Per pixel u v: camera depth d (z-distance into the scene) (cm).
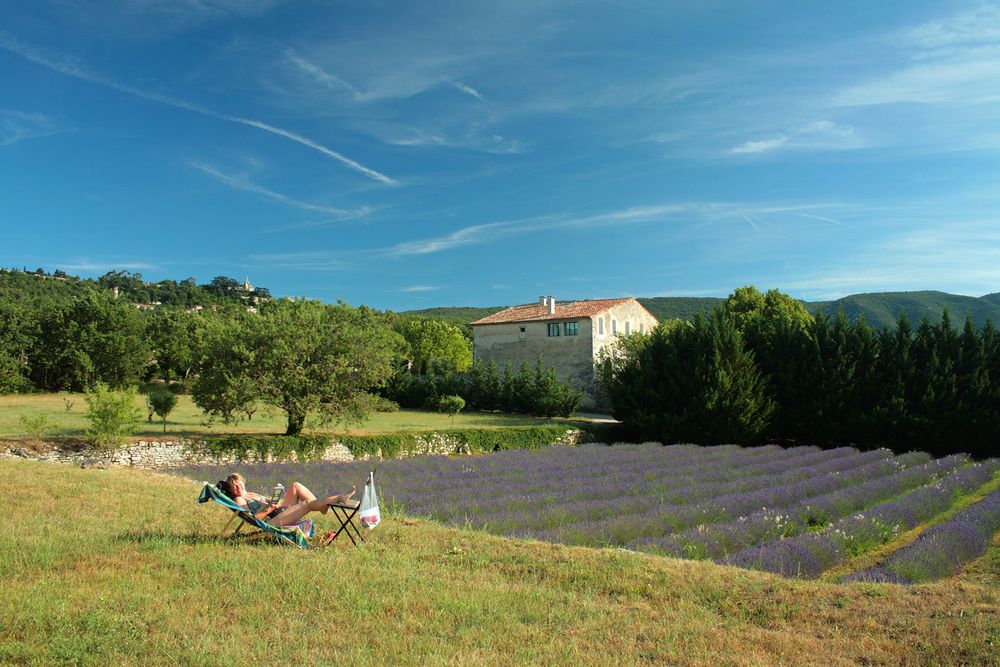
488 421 4728
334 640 594
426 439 3716
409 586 764
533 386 5153
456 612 684
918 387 3853
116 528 981
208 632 595
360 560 873
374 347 3438
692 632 663
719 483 2288
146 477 1616
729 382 4009
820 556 1319
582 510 1688
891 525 1645
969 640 645
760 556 1209
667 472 2598
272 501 969
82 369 5756
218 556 842
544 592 777
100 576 739
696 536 1357
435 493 2047
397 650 577
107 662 524
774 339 4406
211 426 3612
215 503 1224
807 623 716
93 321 5988
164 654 545
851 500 1917
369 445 3488
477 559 922
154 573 760
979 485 2388
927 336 3984
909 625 697
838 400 4006
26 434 2861
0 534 897
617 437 4425
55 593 668
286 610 664
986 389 3659
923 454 3281
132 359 6081
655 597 791
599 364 5522
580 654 589
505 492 2116
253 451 3108
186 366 6519
